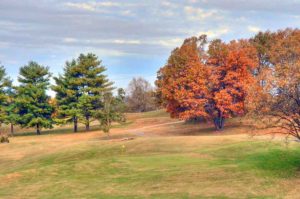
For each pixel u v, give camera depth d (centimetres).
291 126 2969
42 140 6931
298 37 6894
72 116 8444
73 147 4866
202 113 6619
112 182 3081
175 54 7331
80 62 8644
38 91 8550
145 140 4897
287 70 2856
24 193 2908
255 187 2706
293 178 2900
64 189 2958
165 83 7162
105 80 8644
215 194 2578
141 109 13088
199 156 3906
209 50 6881
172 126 8319
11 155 5081
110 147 4681
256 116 2980
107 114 7331
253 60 7050
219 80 6712
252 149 3938
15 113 8706
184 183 2909
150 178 3106
